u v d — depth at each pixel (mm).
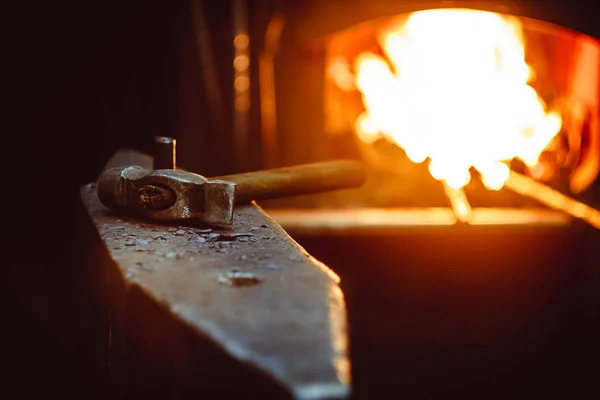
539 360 1807
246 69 1767
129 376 924
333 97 1798
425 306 1771
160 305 847
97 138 1798
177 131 1782
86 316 1289
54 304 1750
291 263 941
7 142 1792
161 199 1077
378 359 1786
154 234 1037
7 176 1803
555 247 1759
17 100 1782
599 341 1797
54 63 1773
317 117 1774
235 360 759
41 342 1679
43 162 1805
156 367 866
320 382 729
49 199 1817
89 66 1772
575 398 1814
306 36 1716
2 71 1771
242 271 917
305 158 1788
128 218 1104
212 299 850
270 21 1739
